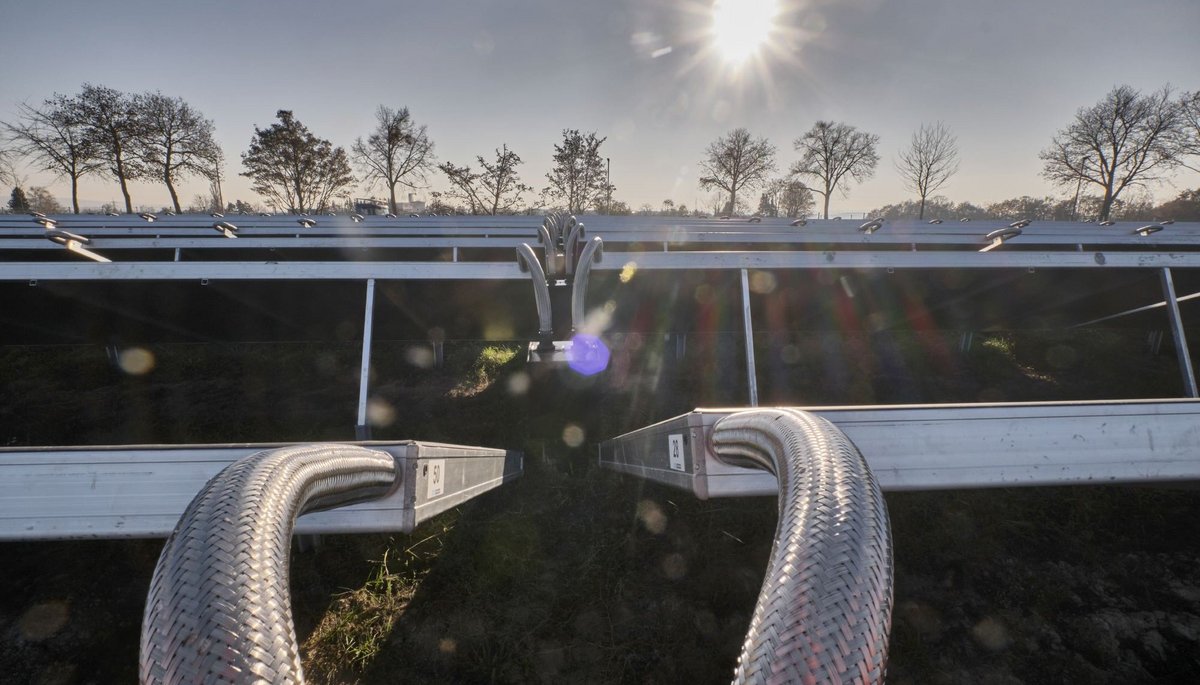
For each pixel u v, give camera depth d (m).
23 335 4.57
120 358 5.89
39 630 2.69
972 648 2.49
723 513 3.44
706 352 6.43
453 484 1.70
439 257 7.72
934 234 7.25
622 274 3.94
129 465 1.02
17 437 4.64
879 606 0.40
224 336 4.80
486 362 6.08
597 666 2.44
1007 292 4.27
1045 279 3.99
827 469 0.52
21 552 3.13
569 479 3.90
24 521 1.00
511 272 3.77
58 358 6.14
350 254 7.53
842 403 5.28
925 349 6.37
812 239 7.23
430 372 5.94
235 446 1.04
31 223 9.84
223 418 4.97
